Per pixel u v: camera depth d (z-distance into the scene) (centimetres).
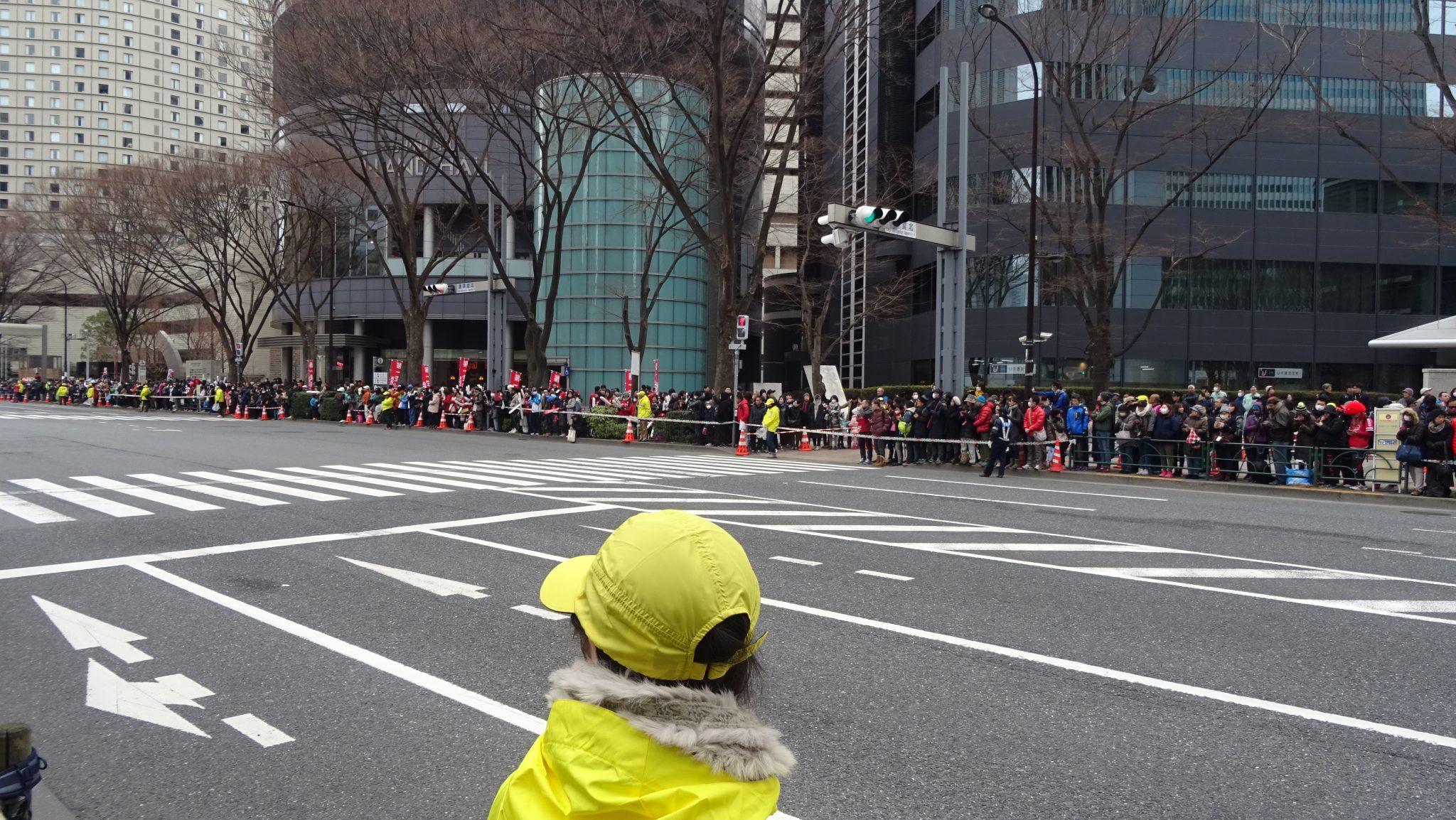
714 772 147
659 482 1581
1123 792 400
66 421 3497
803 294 3741
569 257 4656
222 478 1525
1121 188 3650
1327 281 3725
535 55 2592
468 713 489
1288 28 3344
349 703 503
